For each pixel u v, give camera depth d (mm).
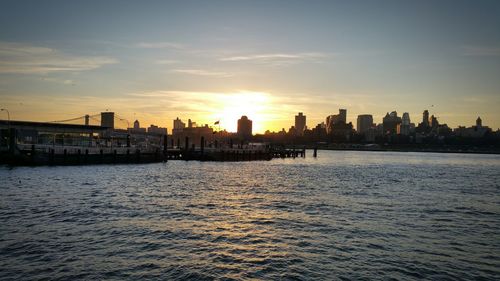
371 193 56781
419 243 28797
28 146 87562
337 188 62344
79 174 71062
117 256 23969
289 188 60750
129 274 21234
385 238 29859
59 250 24703
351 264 23719
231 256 24672
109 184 57750
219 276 21344
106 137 124062
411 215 39625
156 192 51406
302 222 34750
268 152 160250
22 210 36344
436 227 34375
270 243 27797
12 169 76812
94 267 22016
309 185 65875
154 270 21906
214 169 98125
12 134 84625
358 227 33250
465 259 25328
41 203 40250
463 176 95688
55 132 112062
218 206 42188
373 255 25547
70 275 20781
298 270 22531
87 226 30953
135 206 40219
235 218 35969
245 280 20922
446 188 66688
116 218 34156
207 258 24156
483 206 47031
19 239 26750
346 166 132375
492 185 73562
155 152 116062
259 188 59906
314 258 24656
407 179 83438
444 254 26297
